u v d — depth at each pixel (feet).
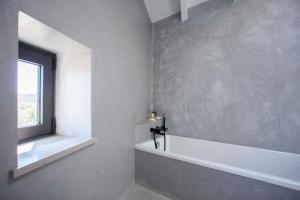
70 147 3.15
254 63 5.84
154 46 8.11
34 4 2.45
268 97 5.62
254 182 3.76
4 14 2.07
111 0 4.63
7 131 2.12
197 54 7.02
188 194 4.79
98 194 4.11
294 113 5.24
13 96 2.19
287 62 5.31
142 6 6.95
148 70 7.69
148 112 7.64
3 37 2.07
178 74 7.50
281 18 5.39
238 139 6.18
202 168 4.53
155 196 5.30
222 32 6.46
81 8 3.46
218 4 6.56
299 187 3.27
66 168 3.13
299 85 5.15
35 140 3.60
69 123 4.08
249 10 5.92
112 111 4.73
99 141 4.13
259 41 5.74
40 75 3.85
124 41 5.41
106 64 4.41
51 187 2.80
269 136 5.63
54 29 2.81
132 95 6.04
